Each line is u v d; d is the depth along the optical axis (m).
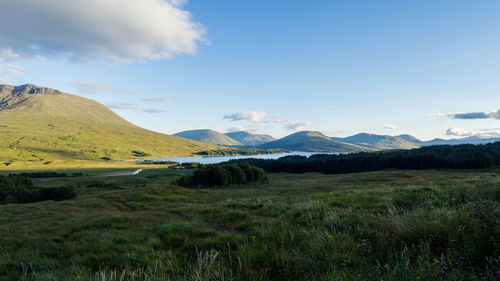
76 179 143.50
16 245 10.13
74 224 14.87
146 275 4.81
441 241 4.93
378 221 7.02
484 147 160.12
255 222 9.72
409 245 5.06
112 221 14.14
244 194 51.59
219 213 13.80
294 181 110.00
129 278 4.94
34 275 6.21
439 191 11.90
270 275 4.77
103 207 32.53
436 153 156.88
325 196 15.38
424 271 3.67
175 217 14.88
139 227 11.65
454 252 4.14
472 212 5.18
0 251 9.12
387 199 11.08
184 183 95.75
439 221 5.54
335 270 4.22
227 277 4.46
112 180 136.88
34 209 30.39
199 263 5.12
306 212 10.33
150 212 18.47
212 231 8.81
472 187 11.85
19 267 7.14
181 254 6.53
